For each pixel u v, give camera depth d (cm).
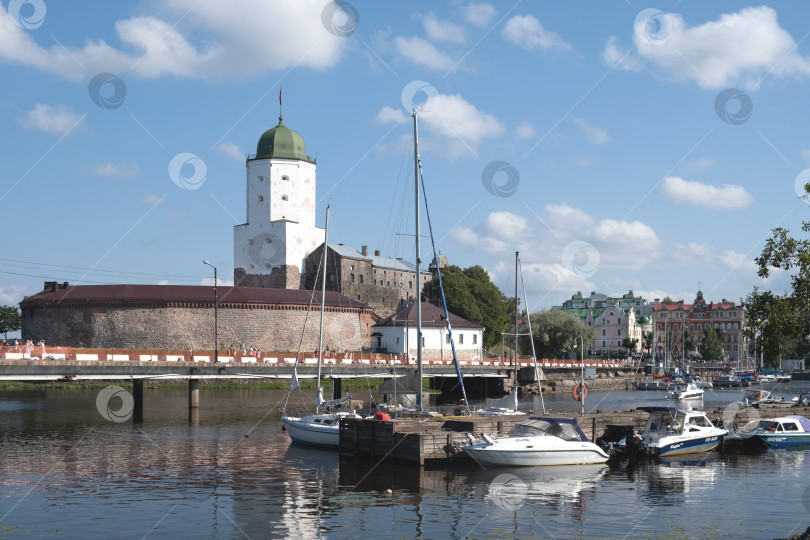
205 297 11469
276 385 10675
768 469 4062
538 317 14575
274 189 14675
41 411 7162
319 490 3488
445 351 12131
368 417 4591
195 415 6775
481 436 4222
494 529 2873
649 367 15288
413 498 3334
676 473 3938
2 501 3266
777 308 3544
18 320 16062
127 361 6506
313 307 12112
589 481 3712
